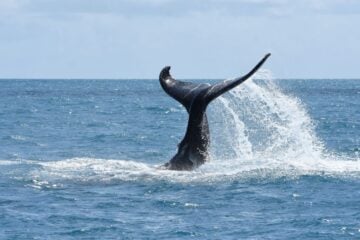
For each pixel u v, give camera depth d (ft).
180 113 582.76
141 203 179.32
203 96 203.31
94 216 167.63
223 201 180.65
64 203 180.04
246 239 149.28
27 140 337.31
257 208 174.40
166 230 155.94
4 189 195.83
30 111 598.34
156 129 408.26
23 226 159.53
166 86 207.92
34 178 209.67
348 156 254.47
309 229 156.25
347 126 405.80
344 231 154.81
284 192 189.37
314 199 182.39
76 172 216.54
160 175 206.59
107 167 222.48
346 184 197.67
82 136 359.46
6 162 241.96
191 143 207.92
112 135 364.17
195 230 155.94
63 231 155.74
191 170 209.15
